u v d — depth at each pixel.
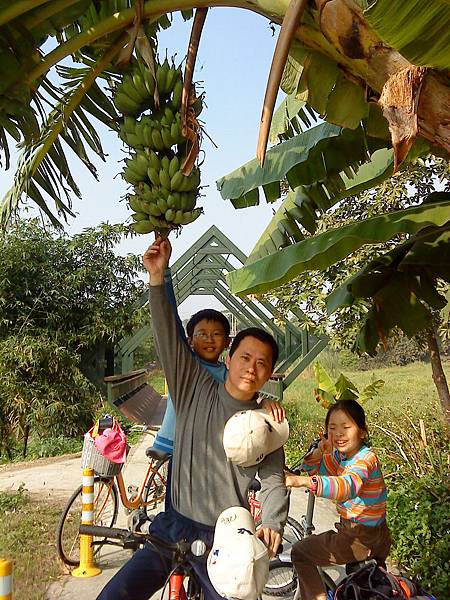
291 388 19.19
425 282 4.18
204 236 12.79
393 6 1.69
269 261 2.91
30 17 2.62
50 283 13.16
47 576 5.14
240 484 2.46
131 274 13.98
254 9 2.35
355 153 3.86
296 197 4.31
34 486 8.94
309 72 2.62
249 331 2.53
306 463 3.84
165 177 2.34
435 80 1.92
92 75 2.88
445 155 3.60
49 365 12.41
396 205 7.84
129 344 13.51
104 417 5.39
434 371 8.12
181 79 2.44
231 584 2.14
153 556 2.57
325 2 2.02
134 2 2.55
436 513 4.95
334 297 4.41
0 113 2.78
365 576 3.18
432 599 3.17
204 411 2.54
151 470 5.66
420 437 6.44
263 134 2.04
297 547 3.62
